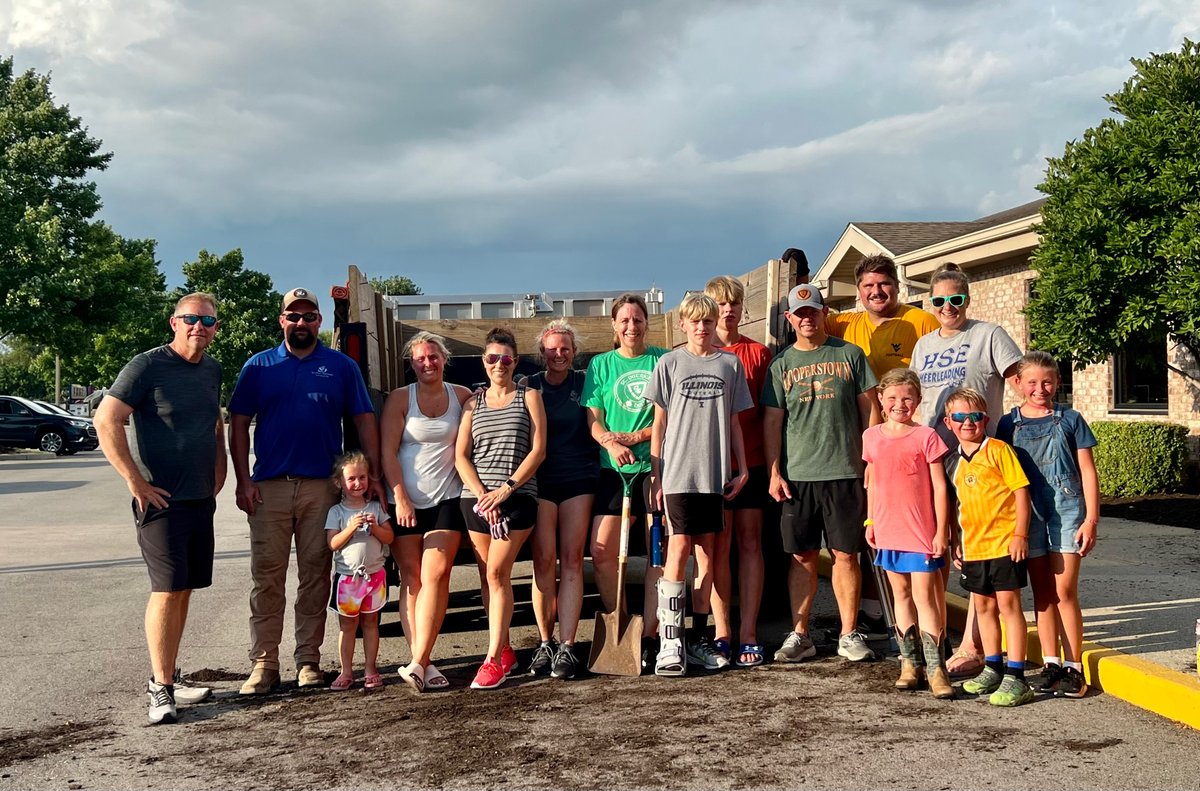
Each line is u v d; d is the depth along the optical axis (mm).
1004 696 4785
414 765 4078
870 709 4750
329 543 5426
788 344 6379
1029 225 13672
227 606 7773
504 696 5137
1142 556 8266
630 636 5559
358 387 5609
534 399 5434
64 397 64375
